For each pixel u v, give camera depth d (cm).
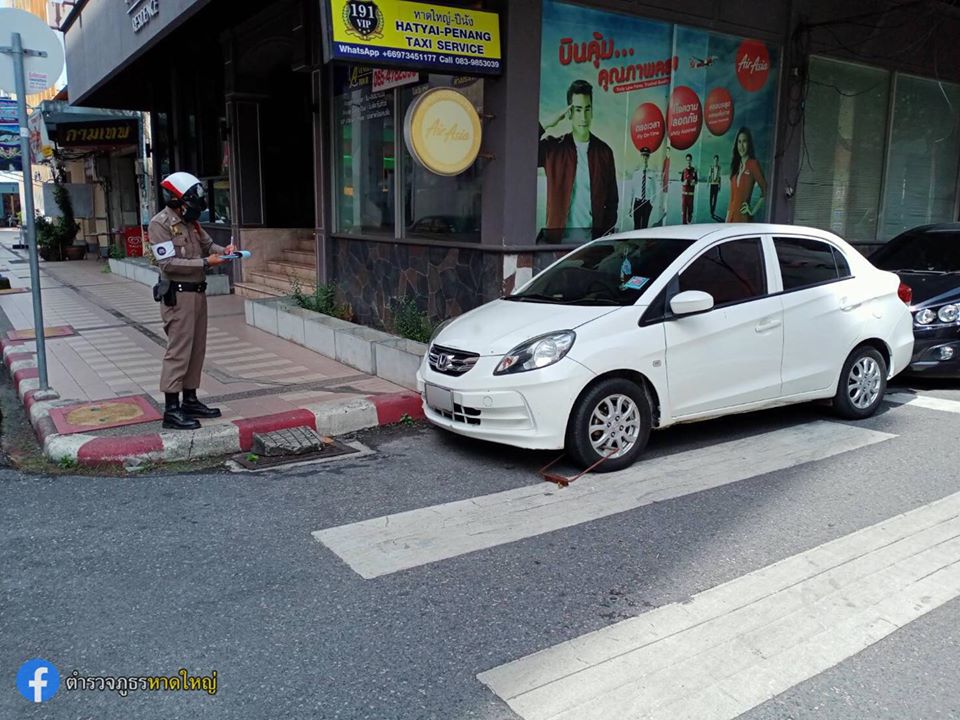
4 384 834
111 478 543
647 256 601
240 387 743
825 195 1179
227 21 1263
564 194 859
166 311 590
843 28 1123
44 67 659
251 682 312
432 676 315
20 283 1652
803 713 292
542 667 321
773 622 354
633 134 913
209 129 1469
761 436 635
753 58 1024
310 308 1023
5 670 319
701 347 571
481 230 826
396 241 939
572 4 834
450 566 409
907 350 707
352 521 468
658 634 345
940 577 394
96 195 2406
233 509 487
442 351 579
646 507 487
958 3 1233
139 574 400
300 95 1390
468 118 771
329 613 363
